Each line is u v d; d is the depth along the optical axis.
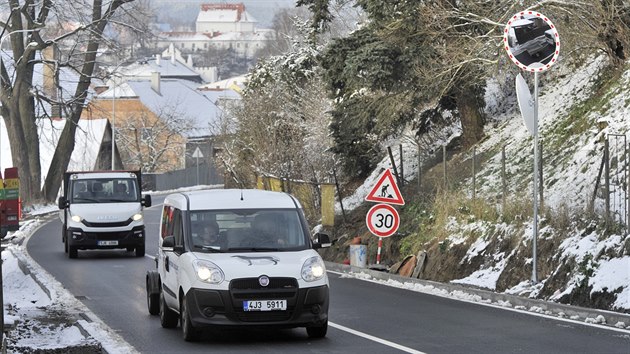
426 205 49.03
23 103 115.94
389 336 26.70
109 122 155.50
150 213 97.31
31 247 62.31
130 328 28.97
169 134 184.38
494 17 48.28
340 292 37.53
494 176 49.19
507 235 40.03
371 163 65.19
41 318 31.23
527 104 34.78
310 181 66.62
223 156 87.19
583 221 37.00
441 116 59.62
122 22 113.31
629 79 47.41
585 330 27.52
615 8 45.03
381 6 51.31
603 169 40.69
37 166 116.19
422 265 43.00
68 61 114.44
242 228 27.41
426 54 50.91
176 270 27.17
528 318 30.06
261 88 80.12
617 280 31.80
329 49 53.75
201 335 26.81
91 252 58.94
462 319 29.91
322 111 70.38
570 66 56.00
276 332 27.77
